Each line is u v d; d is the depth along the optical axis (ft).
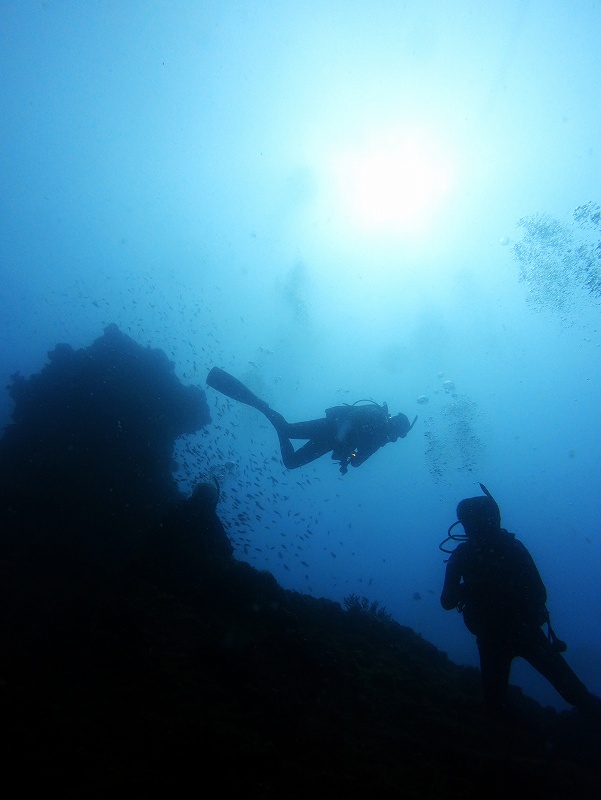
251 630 11.68
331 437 18.76
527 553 12.45
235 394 18.95
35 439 25.62
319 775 6.63
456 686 13.83
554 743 11.25
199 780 5.97
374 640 15.33
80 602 11.35
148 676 8.34
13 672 7.97
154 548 14.88
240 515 28.07
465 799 7.36
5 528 20.12
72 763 5.89
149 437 27.66
